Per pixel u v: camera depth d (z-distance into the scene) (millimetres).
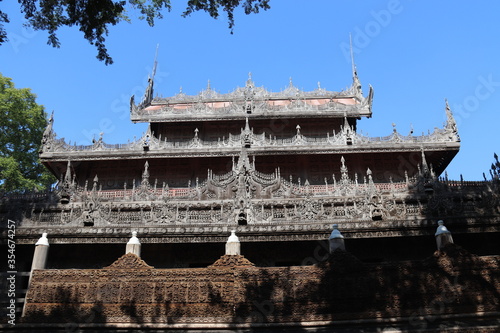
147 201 23938
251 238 20984
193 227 21078
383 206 21797
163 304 15984
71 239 21266
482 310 15289
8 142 41750
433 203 21734
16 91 41469
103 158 35156
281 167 36094
